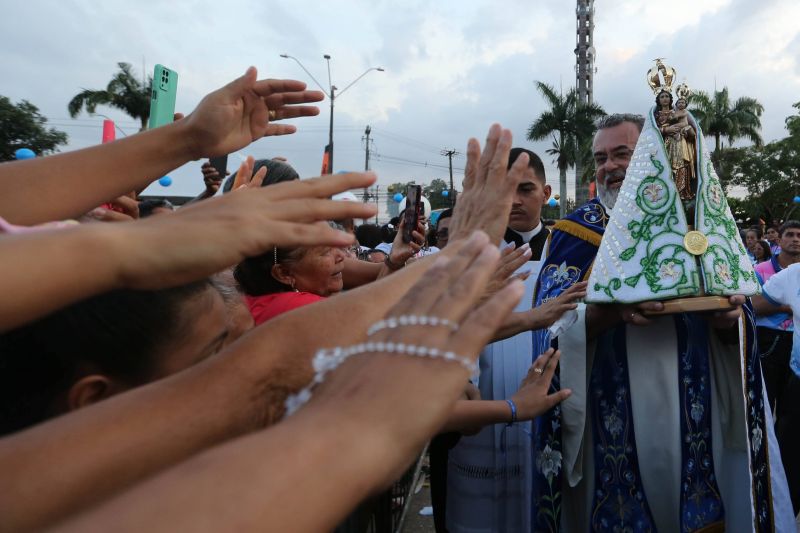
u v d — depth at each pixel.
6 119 21.19
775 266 5.28
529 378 2.12
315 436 0.45
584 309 2.18
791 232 5.09
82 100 22.98
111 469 0.61
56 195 0.98
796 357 3.28
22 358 0.81
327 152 3.76
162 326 0.86
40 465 0.59
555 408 2.19
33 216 0.95
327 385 0.53
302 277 1.88
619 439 2.16
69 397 0.83
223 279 1.42
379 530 2.35
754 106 34.88
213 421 0.68
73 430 0.63
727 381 2.21
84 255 0.47
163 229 0.52
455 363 0.51
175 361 0.89
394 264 2.27
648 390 2.12
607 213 2.47
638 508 2.11
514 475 2.59
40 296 0.45
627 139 2.48
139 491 0.40
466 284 0.56
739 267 1.95
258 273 1.88
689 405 2.10
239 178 1.65
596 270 2.04
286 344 0.73
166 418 0.66
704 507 2.09
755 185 38.16
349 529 1.78
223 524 0.38
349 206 0.61
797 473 3.17
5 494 0.57
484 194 0.88
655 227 1.98
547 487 2.18
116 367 0.84
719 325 2.04
